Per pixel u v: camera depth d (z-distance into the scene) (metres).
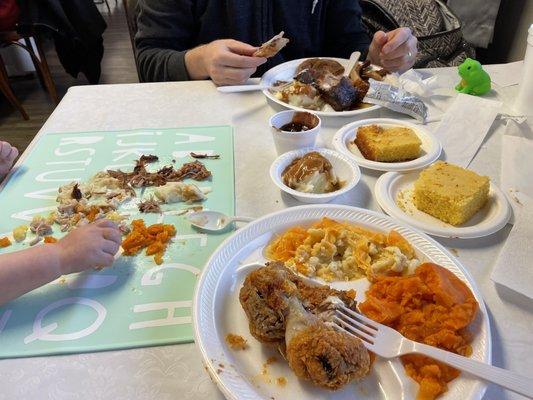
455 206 0.72
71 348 0.54
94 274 0.65
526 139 0.99
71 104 1.18
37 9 2.46
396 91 1.12
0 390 0.49
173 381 0.50
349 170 0.86
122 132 1.04
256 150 0.98
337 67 1.29
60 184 0.86
